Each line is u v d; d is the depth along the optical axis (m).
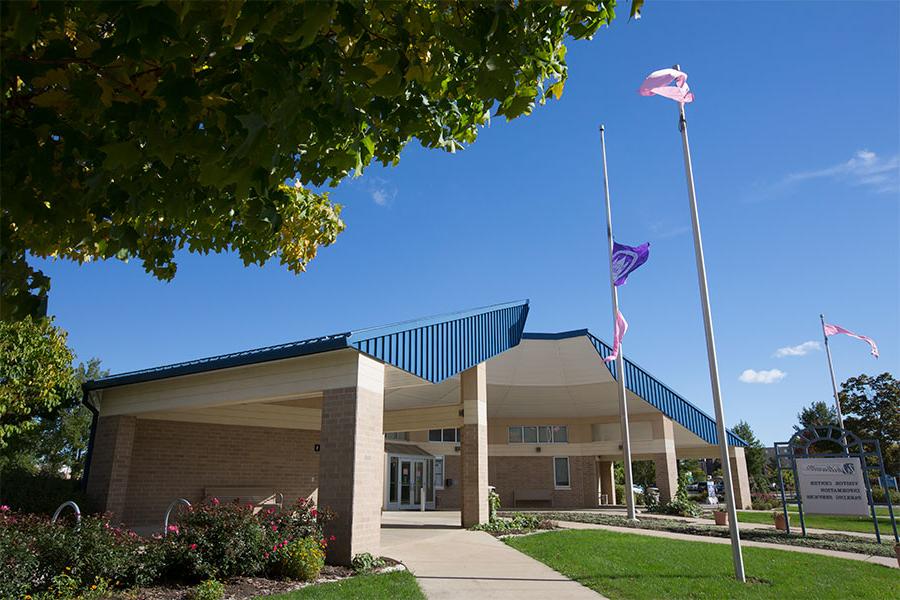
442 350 14.18
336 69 2.90
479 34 3.08
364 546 10.38
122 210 3.29
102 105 2.75
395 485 26.42
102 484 14.00
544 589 8.74
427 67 3.37
